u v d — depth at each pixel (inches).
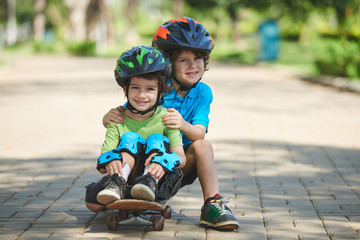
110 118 227.9
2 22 4094.5
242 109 708.7
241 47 2578.7
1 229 236.8
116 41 3115.2
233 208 277.0
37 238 223.9
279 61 1737.2
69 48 2532.0
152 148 216.8
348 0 1779.0
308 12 1925.4
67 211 266.8
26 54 2511.1
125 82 222.1
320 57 1179.3
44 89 989.8
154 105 223.0
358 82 1027.9
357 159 411.2
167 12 3545.8
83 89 988.6
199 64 233.8
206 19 2682.1
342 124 586.9
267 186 326.6
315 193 309.3
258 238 225.9
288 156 422.0
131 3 2871.6
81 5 2903.5
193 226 242.1
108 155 216.8
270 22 1772.9
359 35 1327.5
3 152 433.7
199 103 241.6
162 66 217.3
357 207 278.5
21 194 302.0
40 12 3139.8
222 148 453.7
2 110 701.9
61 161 398.6
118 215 246.2
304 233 233.3
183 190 313.9
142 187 206.4
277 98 840.9
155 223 232.5
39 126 570.3
